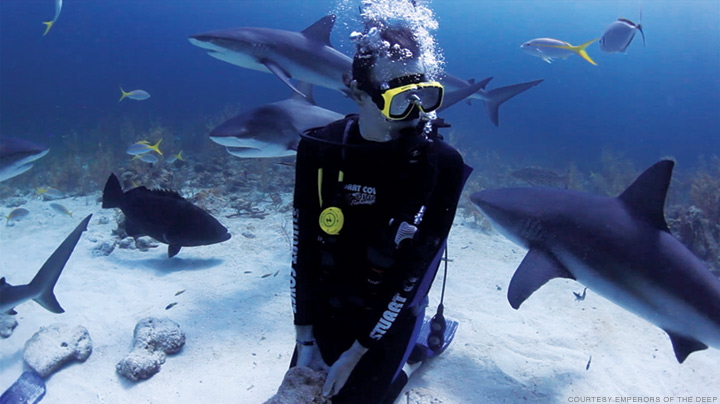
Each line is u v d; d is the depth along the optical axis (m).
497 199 4.19
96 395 3.53
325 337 2.67
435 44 2.00
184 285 5.50
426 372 3.92
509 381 3.86
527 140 48.75
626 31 8.52
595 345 4.54
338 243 2.26
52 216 8.60
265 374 3.82
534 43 8.41
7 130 31.00
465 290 5.77
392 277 2.26
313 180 2.40
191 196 9.96
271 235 7.58
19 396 3.40
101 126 21.39
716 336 3.22
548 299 5.54
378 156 2.09
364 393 2.49
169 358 4.00
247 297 5.20
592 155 35.69
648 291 3.39
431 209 2.21
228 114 18.34
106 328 4.45
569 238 3.66
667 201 12.64
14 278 5.77
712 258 7.86
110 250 6.55
